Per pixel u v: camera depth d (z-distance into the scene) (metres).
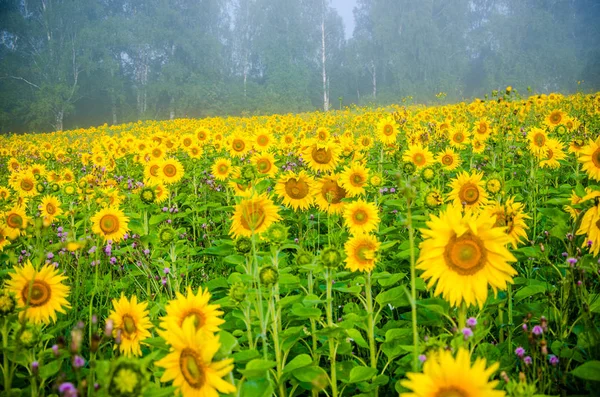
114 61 45.53
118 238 3.48
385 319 2.96
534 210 3.61
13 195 5.56
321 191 3.91
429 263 1.82
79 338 1.33
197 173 6.05
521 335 2.42
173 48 51.28
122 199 5.39
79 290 3.09
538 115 9.20
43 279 2.21
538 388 1.86
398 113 9.23
